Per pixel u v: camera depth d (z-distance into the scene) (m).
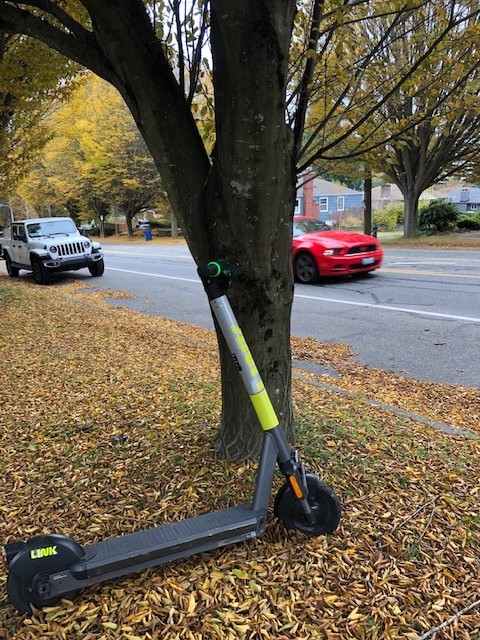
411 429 3.67
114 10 2.19
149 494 2.76
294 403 4.13
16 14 2.65
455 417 4.20
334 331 7.27
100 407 4.17
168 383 4.71
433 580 2.12
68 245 13.53
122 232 44.28
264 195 2.34
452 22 2.73
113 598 2.05
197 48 2.70
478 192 52.25
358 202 46.06
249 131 2.20
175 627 1.90
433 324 7.28
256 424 2.95
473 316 7.59
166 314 9.12
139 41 2.34
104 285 12.93
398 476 2.88
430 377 5.31
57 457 3.32
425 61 2.96
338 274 10.80
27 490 2.94
